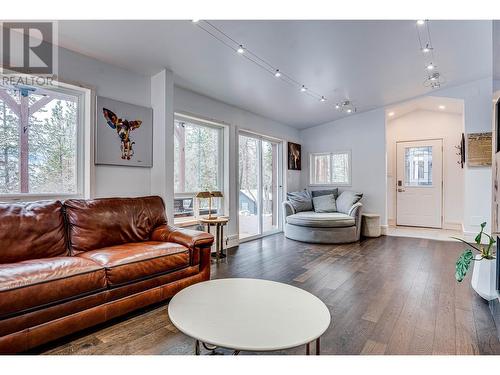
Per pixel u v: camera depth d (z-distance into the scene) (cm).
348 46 310
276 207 605
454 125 603
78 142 282
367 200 584
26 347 158
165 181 330
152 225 293
